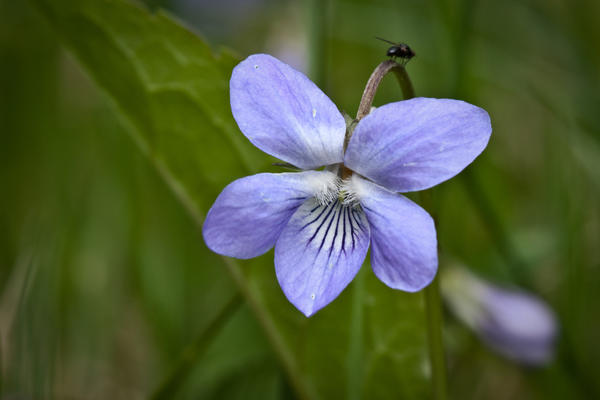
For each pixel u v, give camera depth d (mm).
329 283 129
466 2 190
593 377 180
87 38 151
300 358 156
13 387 158
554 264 190
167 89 152
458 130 127
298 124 130
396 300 149
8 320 165
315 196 132
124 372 188
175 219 190
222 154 155
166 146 156
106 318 184
